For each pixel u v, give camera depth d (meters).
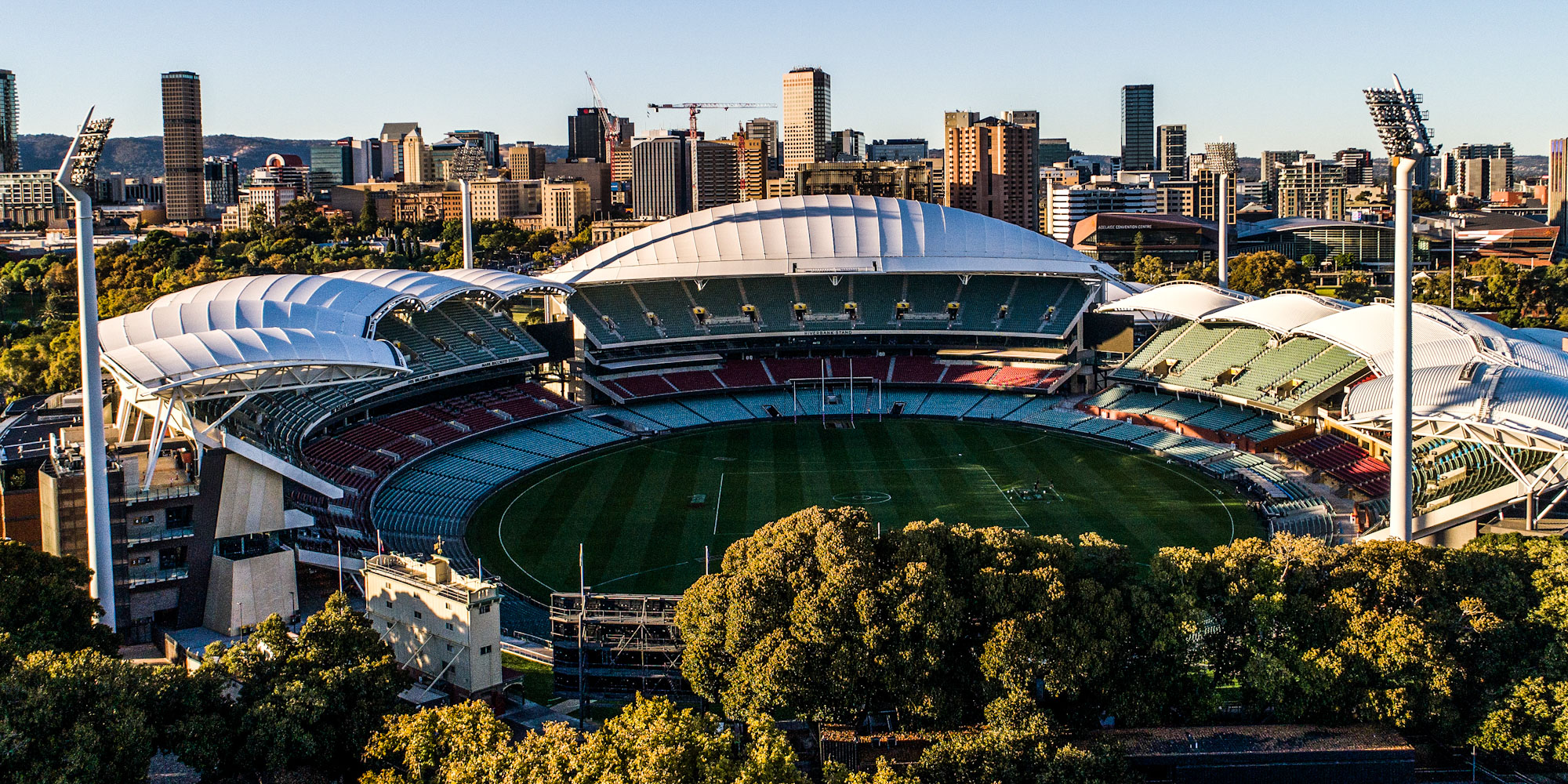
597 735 65.31
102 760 67.31
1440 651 78.75
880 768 67.44
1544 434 110.44
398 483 153.88
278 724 71.44
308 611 113.75
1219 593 83.69
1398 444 114.38
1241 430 172.50
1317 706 80.00
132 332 132.62
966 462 171.00
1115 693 79.81
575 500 153.38
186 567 109.44
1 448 131.88
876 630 78.00
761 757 63.12
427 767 68.19
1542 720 76.94
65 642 86.06
